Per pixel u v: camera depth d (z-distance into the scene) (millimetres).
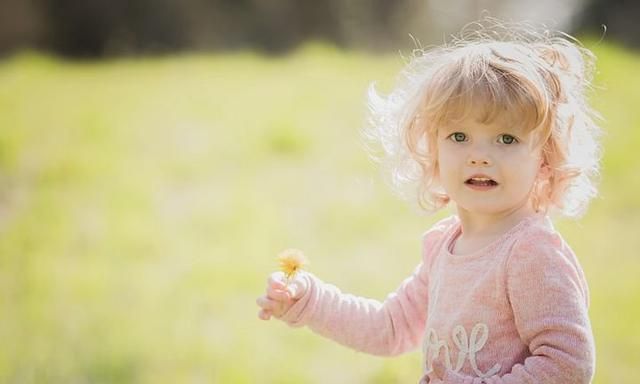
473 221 2709
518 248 2512
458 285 2623
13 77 15781
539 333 2443
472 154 2580
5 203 9008
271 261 7402
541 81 2582
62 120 12000
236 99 13422
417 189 2906
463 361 2570
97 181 9656
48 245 7789
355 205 8867
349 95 13391
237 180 9883
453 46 3055
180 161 10398
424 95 2707
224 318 6227
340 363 5531
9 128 11305
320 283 2971
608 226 8164
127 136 11375
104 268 7266
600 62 13789
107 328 5992
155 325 6066
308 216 8711
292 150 10953
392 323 2939
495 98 2541
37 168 9969
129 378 5309
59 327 6023
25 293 6645
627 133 10617
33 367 5395
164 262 7469
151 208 8914
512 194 2586
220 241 7988
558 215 2830
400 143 2885
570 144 2695
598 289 6582
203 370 5414
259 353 5633
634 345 5633
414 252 7668
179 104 13164
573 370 2387
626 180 9352
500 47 2707
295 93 13664
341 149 10961
